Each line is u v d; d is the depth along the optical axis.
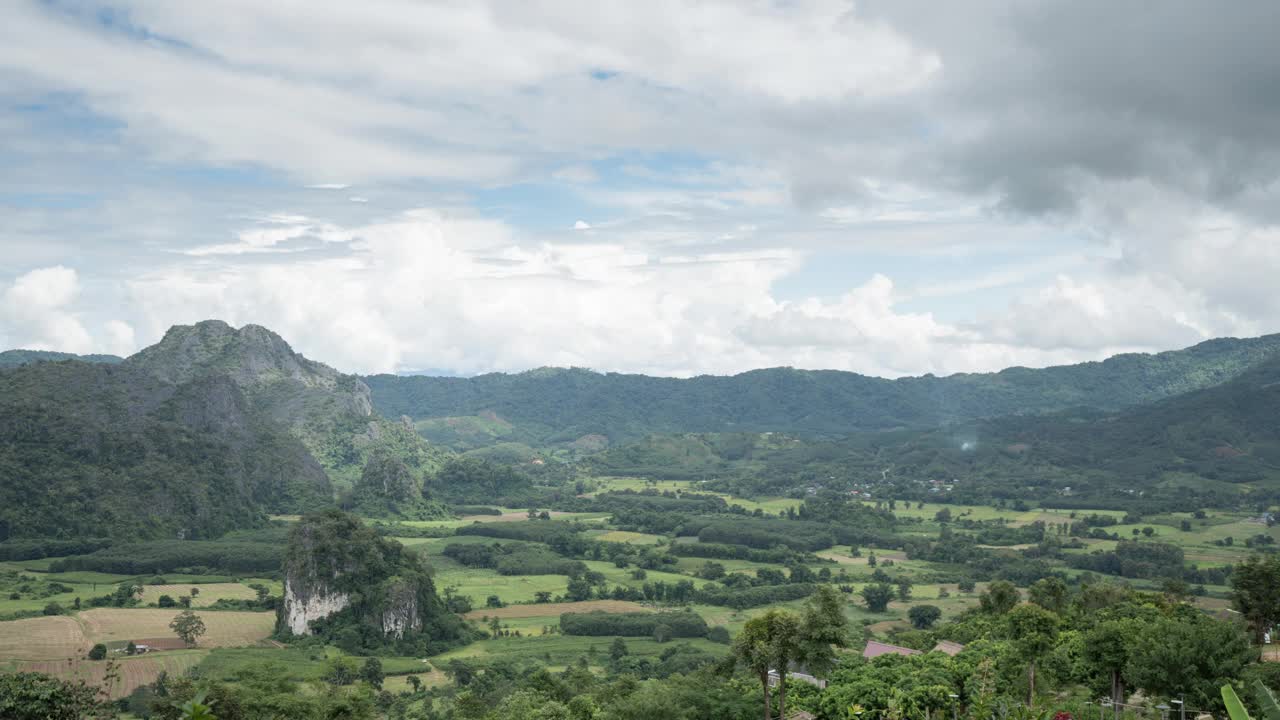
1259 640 142.88
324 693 129.88
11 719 90.62
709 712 115.75
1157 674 94.50
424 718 159.25
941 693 105.75
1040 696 113.50
